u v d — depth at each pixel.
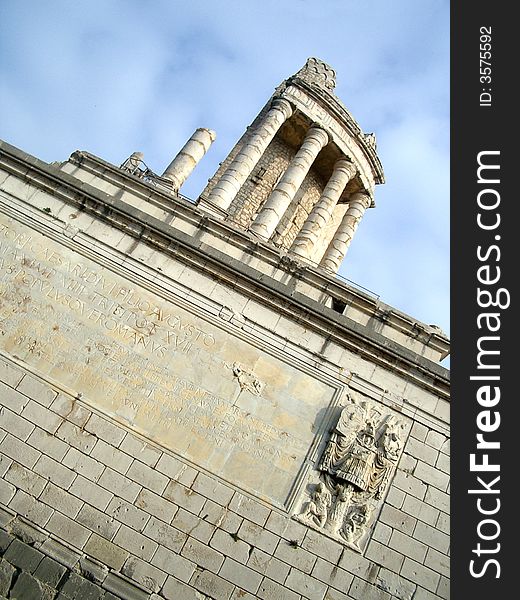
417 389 13.52
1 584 10.34
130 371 12.93
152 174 24.59
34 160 15.15
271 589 11.15
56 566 10.70
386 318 16.55
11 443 11.93
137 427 12.34
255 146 27.14
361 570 11.50
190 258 14.29
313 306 13.88
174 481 11.87
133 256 14.23
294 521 11.73
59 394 12.48
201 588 11.01
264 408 12.82
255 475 12.13
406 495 12.32
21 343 13.02
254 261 16.80
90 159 16.86
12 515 11.24
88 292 13.72
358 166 30.89
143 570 11.03
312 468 12.31
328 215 28.28
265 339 13.57
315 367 13.39
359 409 12.92
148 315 13.57
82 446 12.02
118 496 11.65
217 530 11.52
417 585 11.52
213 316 13.68
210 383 12.95
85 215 14.73
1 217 14.42
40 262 13.97
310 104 29.94
